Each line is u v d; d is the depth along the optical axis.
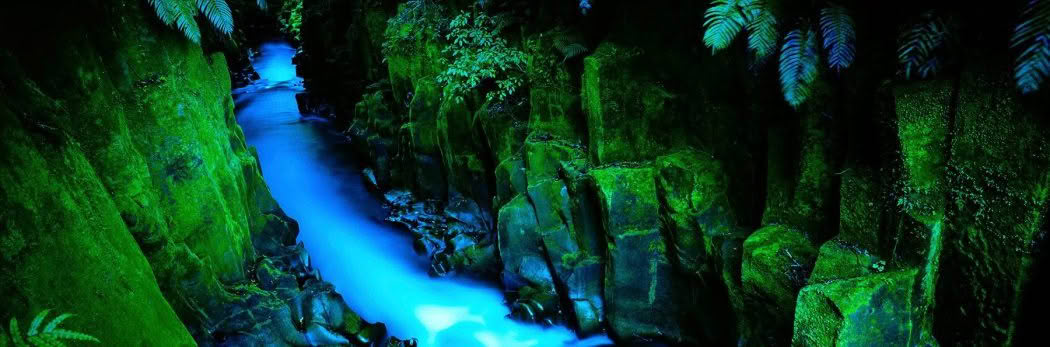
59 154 4.37
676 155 6.36
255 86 19.06
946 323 4.21
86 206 4.39
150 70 5.84
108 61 5.48
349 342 6.80
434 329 8.05
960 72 3.62
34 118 4.34
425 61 10.48
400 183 11.62
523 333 7.77
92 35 5.31
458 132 9.62
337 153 13.77
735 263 5.66
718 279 5.96
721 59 5.77
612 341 7.30
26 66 4.61
